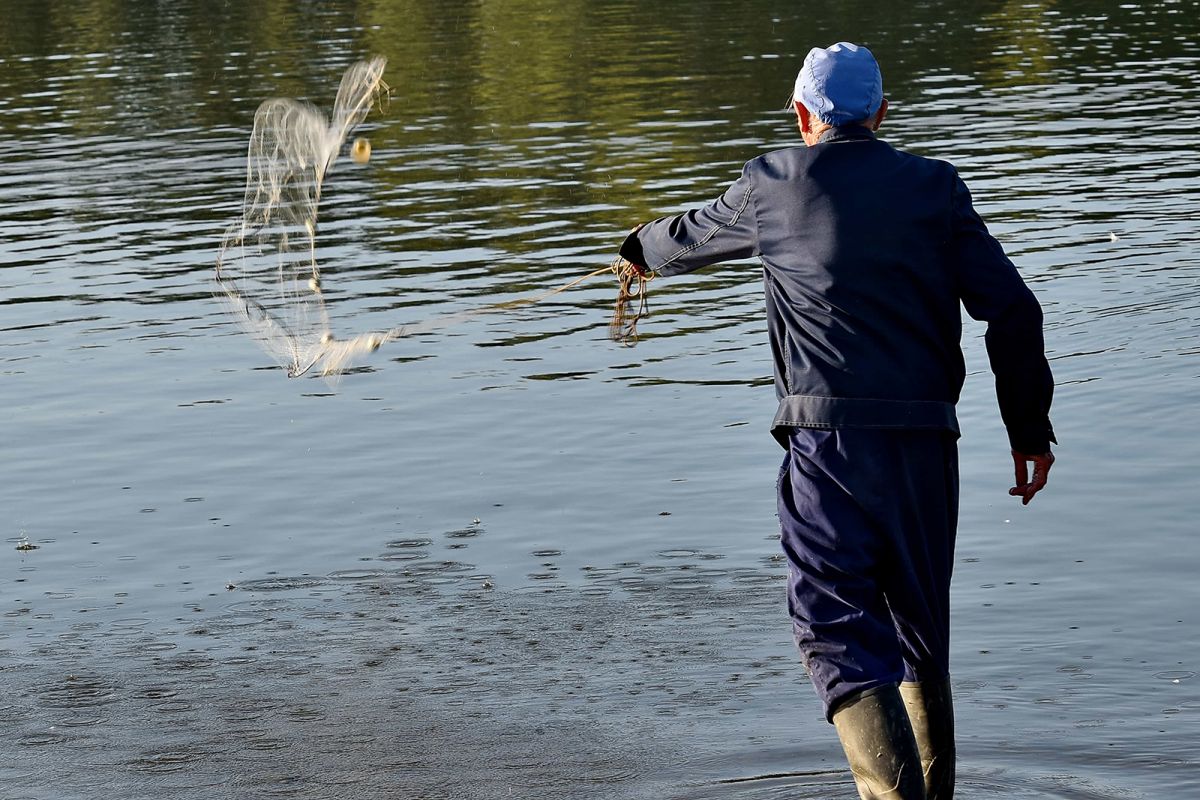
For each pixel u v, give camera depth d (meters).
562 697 10.88
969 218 8.44
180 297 24.53
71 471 16.80
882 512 8.22
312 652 11.90
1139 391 17.31
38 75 51.94
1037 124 37.62
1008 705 10.39
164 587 13.45
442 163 35.81
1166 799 8.97
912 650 8.58
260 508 15.42
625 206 30.41
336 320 22.70
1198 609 11.84
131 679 11.51
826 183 8.45
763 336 21.20
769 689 10.85
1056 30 54.28
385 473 16.31
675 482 15.60
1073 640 11.39
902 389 8.27
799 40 53.19
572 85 46.12
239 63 52.78
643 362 20.12
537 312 22.92
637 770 9.71
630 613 12.39
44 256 28.02
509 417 18.02
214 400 19.20
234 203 31.83
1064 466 15.25
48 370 20.81
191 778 9.87
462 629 12.23
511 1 67.75
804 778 9.49
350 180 34.25
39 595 13.36
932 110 40.31
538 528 14.51
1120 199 28.81
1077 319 20.70
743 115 39.75
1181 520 13.70
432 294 24.22
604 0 66.62
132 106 45.19
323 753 10.17
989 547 13.38
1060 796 9.07
